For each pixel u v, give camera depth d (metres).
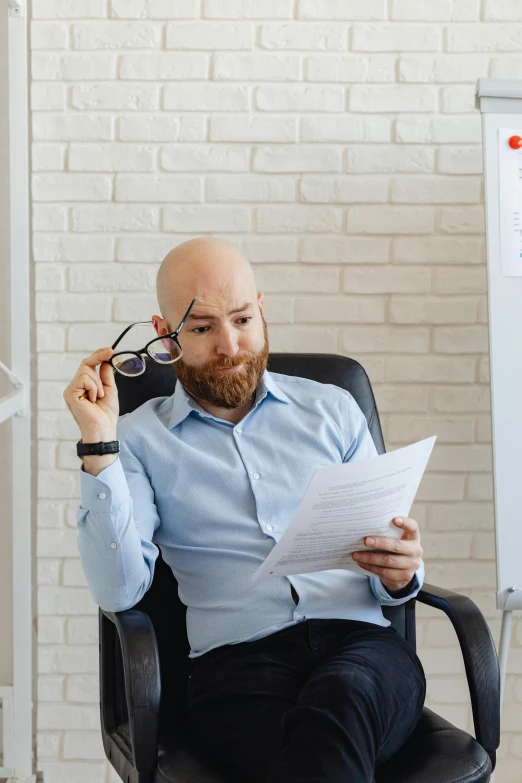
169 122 2.25
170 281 1.68
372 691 1.34
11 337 2.09
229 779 1.36
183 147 2.26
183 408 1.72
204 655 1.59
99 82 2.24
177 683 1.67
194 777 1.33
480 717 1.45
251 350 1.67
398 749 1.41
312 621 1.57
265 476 1.68
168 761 1.40
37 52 2.22
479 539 2.36
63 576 2.32
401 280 2.31
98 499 1.48
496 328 2.04
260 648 1.55
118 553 1.49
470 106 2.28
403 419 2.33
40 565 2.31
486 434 2.35
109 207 2.27
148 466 1.68
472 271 2.31
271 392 1.75
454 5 2.26
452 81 2.27
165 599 1.71
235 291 1.65
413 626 1.72
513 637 2.37
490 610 2.37
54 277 2.27
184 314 1.65
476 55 2.27
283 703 1.45
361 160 2.28
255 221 2.28
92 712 2.34
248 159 2.27
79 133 2.24
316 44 2.25
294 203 2.28
